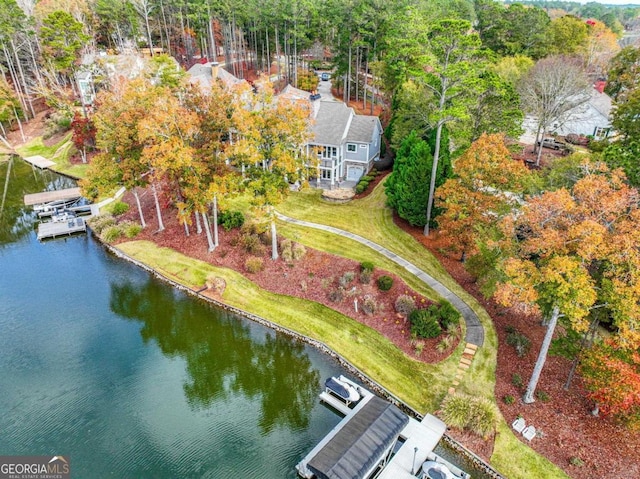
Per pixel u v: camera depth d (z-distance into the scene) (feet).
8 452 80.12
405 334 102.99
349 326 107.86
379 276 116.16
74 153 225.76
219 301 121.49
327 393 91.35
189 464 78.33
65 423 86.43
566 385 87.04
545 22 242.37
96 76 234.17
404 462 75.92
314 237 134.82
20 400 91.45
